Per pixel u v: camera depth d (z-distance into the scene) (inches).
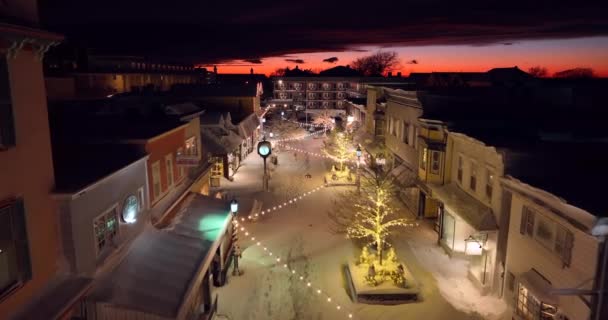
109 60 1945.1
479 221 654.5
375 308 634.8
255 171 1579.7
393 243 887.7
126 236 510.6
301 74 4222.4
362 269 728.3
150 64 2263.8
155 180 634.2
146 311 419.2
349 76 3836.1
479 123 808.9
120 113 765.9
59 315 343.0
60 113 730.2
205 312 592.7
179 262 531.5
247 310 628.7
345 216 1065.5
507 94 955.3
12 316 322.0
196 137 883.4
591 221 406.0
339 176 1455.5
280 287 700.0
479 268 698.8
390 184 1022.4
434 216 1034.1
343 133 1863.9
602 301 407.2
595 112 851.4
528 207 560.7
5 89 318.3
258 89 2356.1
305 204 1167.6
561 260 481.4
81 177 428.5
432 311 625.6
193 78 3085.6
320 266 778.8
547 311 497.7
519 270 583.2
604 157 612.1
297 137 2514.8
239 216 1031.0
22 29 317.7
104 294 417.7
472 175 761.0
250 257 818.2
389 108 1326.3
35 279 352.8
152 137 586.2
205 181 941.2
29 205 344.8
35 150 354.3
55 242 383.6
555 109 882.8
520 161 602.5
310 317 610.9
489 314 613.0
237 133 1694.1
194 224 665.6
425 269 765.9
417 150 1037.2
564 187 503.8
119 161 509.7
